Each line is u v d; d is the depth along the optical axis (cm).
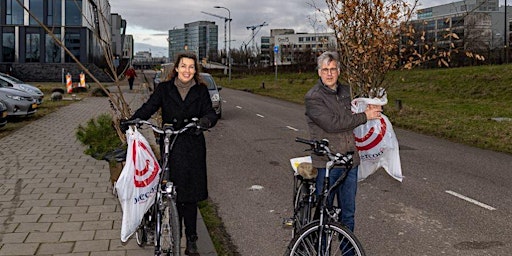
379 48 751
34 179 820
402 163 1040
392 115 1912
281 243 562
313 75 5484
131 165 423
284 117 2009
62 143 1227
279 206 713
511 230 610
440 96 2767
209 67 7825
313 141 405
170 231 416
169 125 445
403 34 829
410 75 3453
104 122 862
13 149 1130
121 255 493
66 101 2736
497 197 766
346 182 438
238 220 648
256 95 3553
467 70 3198
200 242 548
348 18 740
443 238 582
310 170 432
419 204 727
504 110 2019
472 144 1306
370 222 643
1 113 1385
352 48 748
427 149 1228
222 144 1297
